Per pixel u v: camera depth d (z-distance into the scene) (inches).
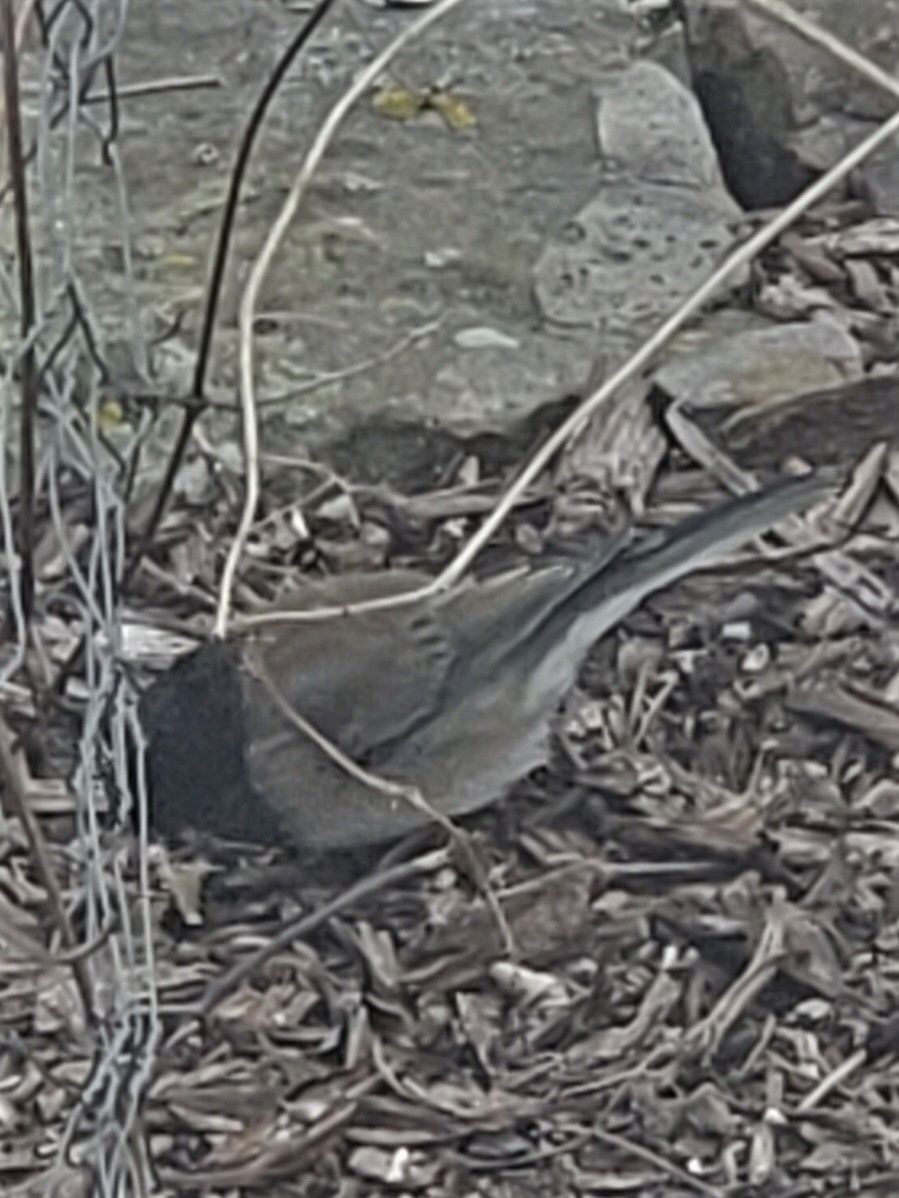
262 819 157.8
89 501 169.3
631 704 178.5
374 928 159.8
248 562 188.2
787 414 205.6
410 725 154.7
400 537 194.7
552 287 218.2
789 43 232.4
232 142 235.9
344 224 225.5
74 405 142.1
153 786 157.0
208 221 224.4
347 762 135.6
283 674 154.1
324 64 247.6
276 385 203.3
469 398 204.1
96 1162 130.3
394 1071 152.1
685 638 184.2
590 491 199.2
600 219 226.5
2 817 150.6
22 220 125.4
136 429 161.3
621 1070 152.6
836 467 201.6
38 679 158.4
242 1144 147.7
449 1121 149.3
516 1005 156.2
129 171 230.1
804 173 232.2
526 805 168.6
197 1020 153.9
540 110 241.6
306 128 238.8
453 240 224.4
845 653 184.1
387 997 156.3
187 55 247.8
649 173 232.7
